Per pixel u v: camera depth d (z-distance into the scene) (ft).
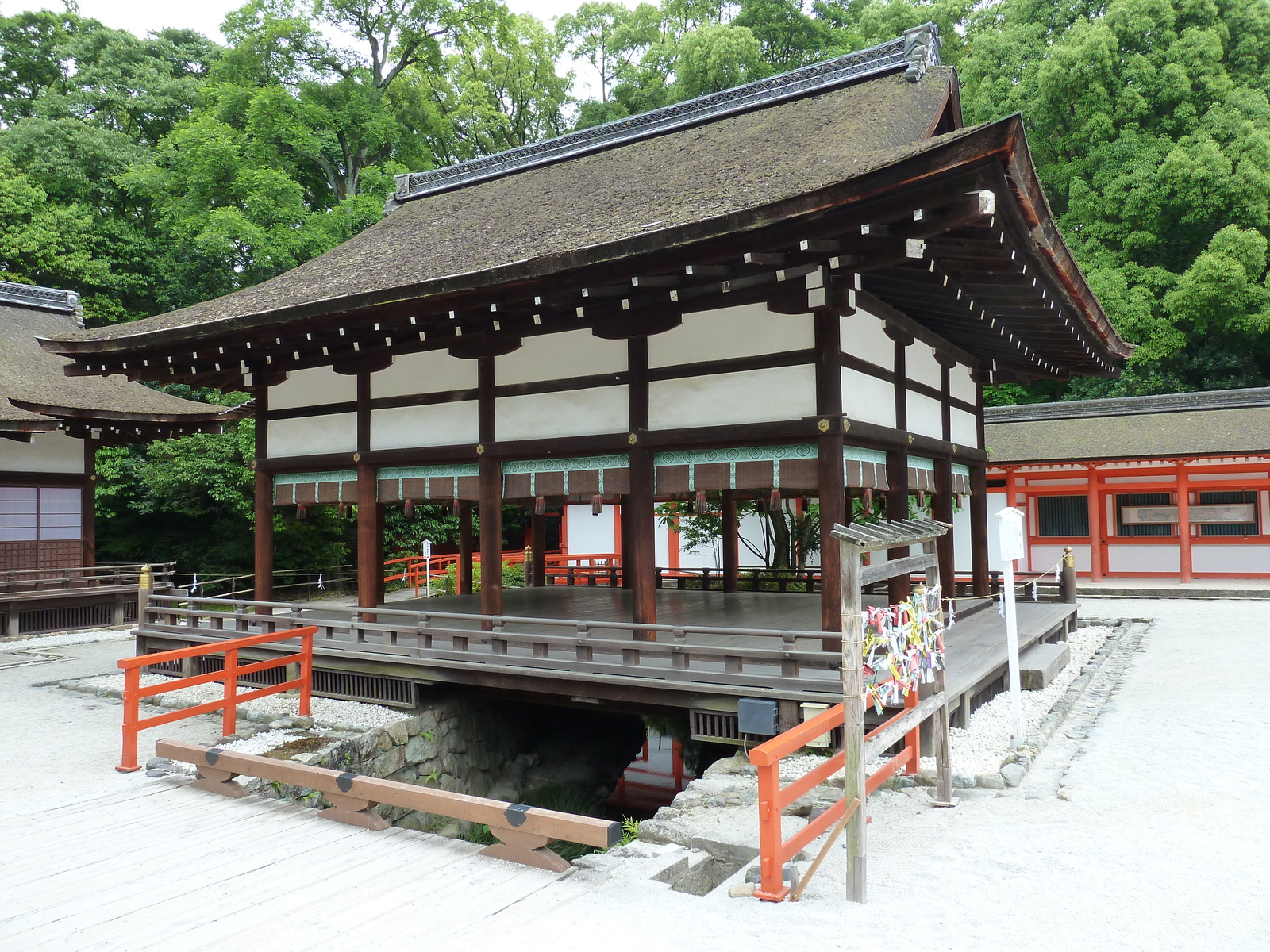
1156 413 70.79
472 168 53.01
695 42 105.29
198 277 91.81
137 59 106.73
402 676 30.17
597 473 29.81
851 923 12.96
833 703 22.12
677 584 53.62
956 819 17.54
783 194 22.54
